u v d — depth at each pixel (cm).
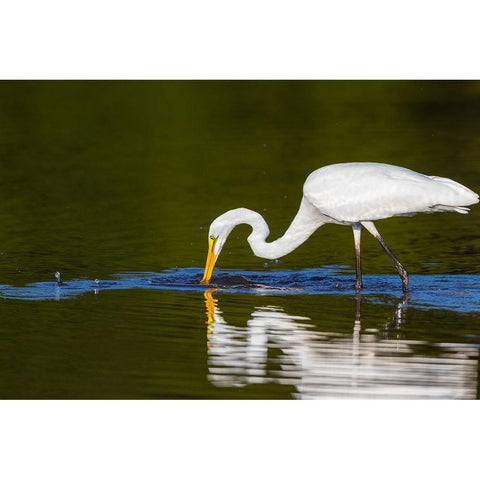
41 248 1803
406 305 1434
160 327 1326
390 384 1107
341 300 1468
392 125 3006
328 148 2695
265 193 2256
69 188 2311
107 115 3169
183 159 2605
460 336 1273
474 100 3372
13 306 1429
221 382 1117
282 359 1194
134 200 2202
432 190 1497
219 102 3394
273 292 1522
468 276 1617
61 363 1184
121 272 1644
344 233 1962
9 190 2289
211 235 1605
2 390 1096
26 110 3212
